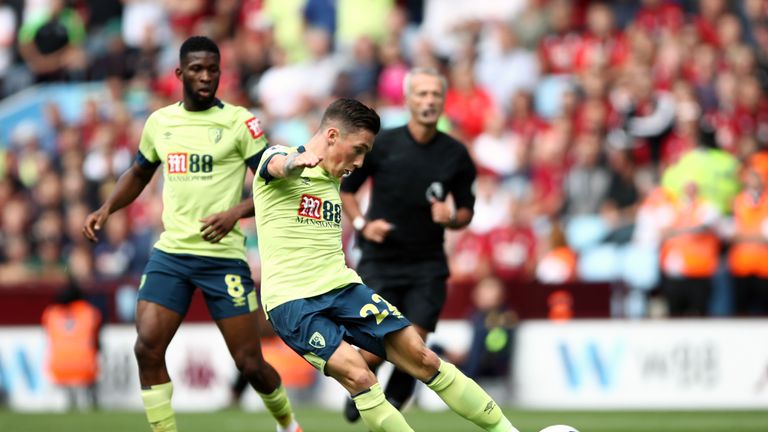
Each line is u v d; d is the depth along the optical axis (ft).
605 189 165.07
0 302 153.69
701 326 138.31
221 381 147.54
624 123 173.17
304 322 70.08
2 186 197.16
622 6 205.57
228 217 77.51
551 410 135.13
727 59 185.57
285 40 217.15
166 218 80.74
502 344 139.85
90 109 203.82
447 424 116.37
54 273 173.99
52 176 188.14
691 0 203.00
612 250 154.81
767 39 192.13
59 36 225.97
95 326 148.25
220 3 222.89
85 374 147.43
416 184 88.43
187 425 117.08
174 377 149.07
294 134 187.21
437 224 89.15
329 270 71.51
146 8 229.45
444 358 143.74
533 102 193.57
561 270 153.79
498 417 71.61
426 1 222.69
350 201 89.86
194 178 80.02
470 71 189.88
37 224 183.11
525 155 177.47
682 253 144.36
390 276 89.04
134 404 149.59
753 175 145.79
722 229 150.10
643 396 139.03
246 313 80.79
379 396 68.95
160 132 81.05
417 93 88.12
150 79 215.31
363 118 70.69
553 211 161.38
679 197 149.38
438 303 88.79
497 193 172.65
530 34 201.67
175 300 79.61
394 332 71.26
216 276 80.18
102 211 83.05
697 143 166.50
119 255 170.50
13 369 153.17
